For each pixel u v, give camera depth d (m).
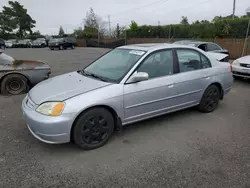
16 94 5.65
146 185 2.28
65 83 3.19
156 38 24.55
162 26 25.52
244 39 14.67
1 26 55.81
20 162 2.65
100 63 3.84
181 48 3.83
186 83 3.74
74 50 26.48
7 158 2.73
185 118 4.06
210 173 2.47
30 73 5.69
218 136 3.36
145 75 3.07
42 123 2.62
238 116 4.18
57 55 18.73
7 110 4.44
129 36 30.66
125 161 2.70
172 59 3.66
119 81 3.07
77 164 2.63
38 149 2.95
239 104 4.90
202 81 4.00
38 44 35.47
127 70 3.19
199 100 4.11
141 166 2.60
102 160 2.72
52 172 2.48
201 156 2.81
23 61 6.34
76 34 46.56
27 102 3.04
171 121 3.92
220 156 2.81
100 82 3.09
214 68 4.22
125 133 3.45
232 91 6.05
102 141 3.03
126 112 3.15
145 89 3.24
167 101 3.57
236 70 7.11
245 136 3.36
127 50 3.75
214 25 18.97
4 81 5.54
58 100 2.69
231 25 17.64
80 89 2.90
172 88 3.56
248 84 6.94
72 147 3.01
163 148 3.01
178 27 22.92
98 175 2.43
